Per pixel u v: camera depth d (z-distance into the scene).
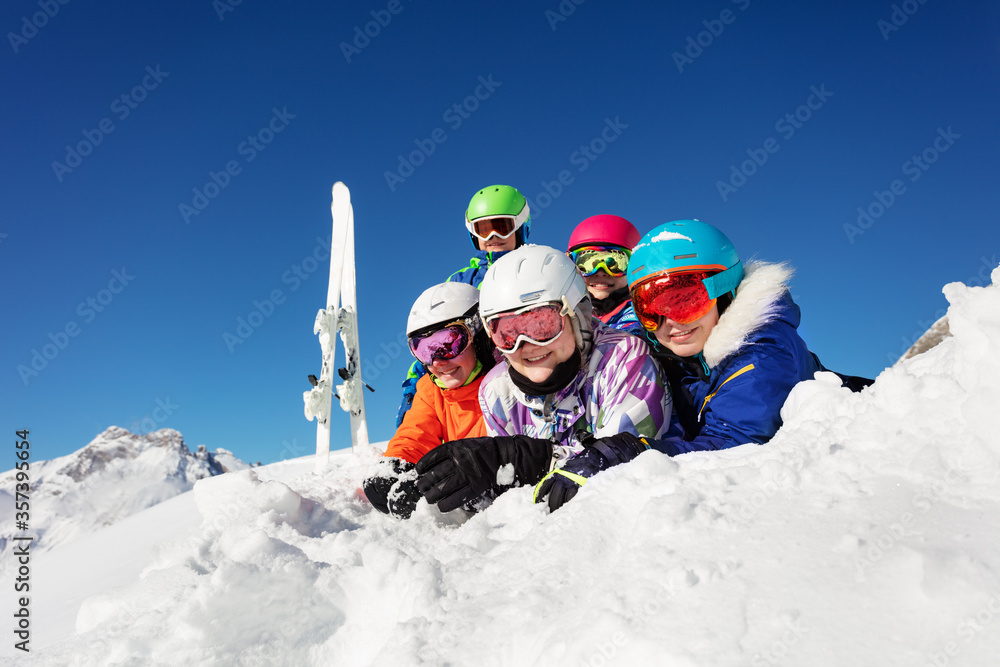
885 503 1.08
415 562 1.44
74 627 2.35
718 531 1.15
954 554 0.89
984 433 1.10
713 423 2.31
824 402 1.67
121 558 4.09
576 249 3.94
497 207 4.99
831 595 0.91
